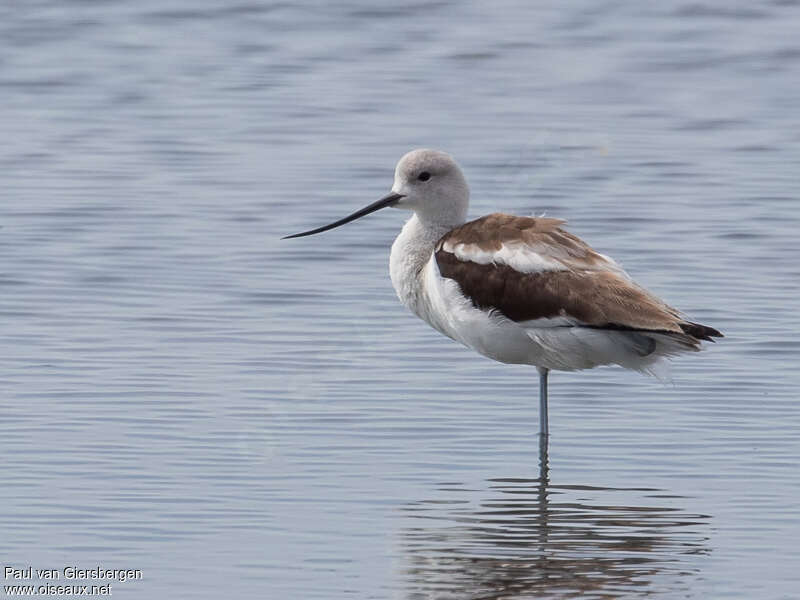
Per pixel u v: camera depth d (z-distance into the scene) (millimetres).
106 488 10766
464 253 11891
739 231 17531
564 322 11375
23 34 26297
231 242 17203
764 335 14258
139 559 9648
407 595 9125
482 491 10844
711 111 22625
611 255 16781
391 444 11766
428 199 12484
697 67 24922
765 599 9039
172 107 22719
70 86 23750
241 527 10156
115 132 21578
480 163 20125
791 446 11688
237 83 23891
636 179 19516
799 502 10609
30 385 12859
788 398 12727
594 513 10414
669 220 17953
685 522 10227
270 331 14469
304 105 22781
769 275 16062
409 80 24094
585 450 11680
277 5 28016
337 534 10047
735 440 11836
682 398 12766
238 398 12688
